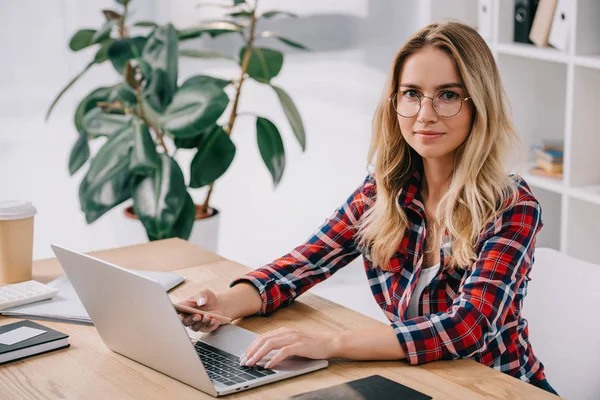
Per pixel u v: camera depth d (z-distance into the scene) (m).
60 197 4.54
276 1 4.61
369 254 1.75
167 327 1.27
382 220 1.69
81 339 1.51
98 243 4.27
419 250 1.68
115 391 1.30
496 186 1.56
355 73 4.63
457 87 1.54
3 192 4.45
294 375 1.35
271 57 3.39
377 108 1.71
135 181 3.10
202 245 3.51
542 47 3.14
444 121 1.55
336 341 1.41
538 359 1.76
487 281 1.48
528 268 1.55
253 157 5.00
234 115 3.43
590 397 1.68
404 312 1.66
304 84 4.80
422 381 1.33
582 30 2.90
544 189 3.41
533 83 3.36
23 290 1.68
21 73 4.39
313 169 4.89
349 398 1.25
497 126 1.57
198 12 4.56
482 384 1.32
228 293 1.63
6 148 4.44
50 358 1.43
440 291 1.64
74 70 4.46
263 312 1.64
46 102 4.46
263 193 4.86
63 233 4.30
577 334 1.73
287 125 4.92
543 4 3.12
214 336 1.51
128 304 1.32
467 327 1.43
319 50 4.68
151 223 3.04
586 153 3.04
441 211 1.60
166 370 1.34
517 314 1.60
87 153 3.39
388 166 1.70
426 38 1.57
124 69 3.23
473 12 3.75
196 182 3.17
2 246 1.76
